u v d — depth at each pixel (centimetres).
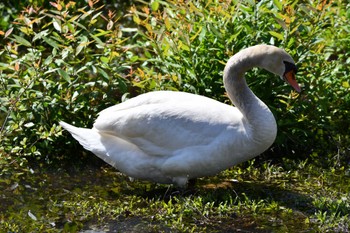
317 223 830
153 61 1059
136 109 880
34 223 831
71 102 1013
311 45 1016
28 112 1000
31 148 980
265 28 1024
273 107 994
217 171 873
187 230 810
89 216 850
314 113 1023
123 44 1302
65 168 991
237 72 857
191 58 991
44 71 1055
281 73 862
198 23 1018
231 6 1023
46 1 1352
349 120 1083
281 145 1030
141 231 810
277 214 852
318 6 998
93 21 1030
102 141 907
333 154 1031
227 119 855
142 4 1473
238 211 850
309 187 935
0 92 1013
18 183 938
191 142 855
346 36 1159
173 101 887
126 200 898
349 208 867
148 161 876
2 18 1349
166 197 903
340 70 1102
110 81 1030
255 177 966
